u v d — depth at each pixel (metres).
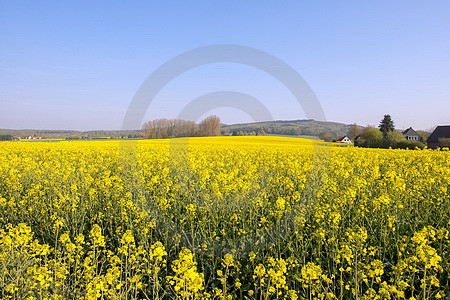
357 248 4.23
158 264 4.89
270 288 3.85
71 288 4.43
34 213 7.32
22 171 11.31
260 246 5.61
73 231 6.46
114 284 4.11
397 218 6.06
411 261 3.86
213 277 4.81
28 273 4.20
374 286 4.50
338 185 8.85
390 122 60.31
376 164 12.32
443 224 6.13
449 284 4.51
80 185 8.80
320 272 3.88
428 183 7.91
